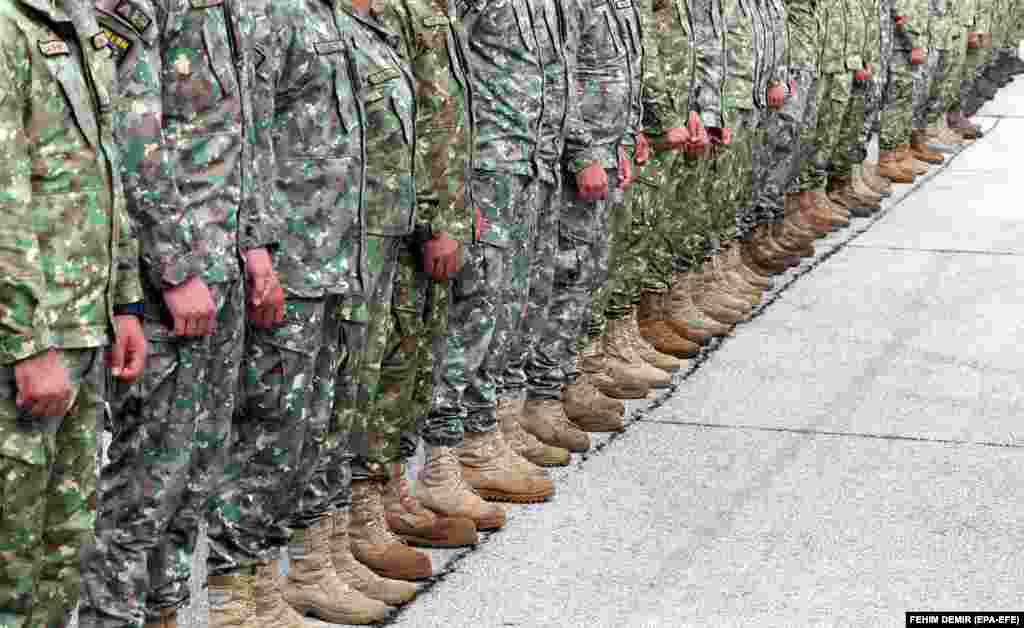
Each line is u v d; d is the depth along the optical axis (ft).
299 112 14.92
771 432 24.31
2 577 11.48
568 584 18.08
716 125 28.63
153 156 12.48
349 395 16.40
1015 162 52.29
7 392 11.05
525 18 19.88
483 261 19.62
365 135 15.57
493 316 19.86
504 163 19.70
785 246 37.35
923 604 17.83
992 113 63.57
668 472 22.26
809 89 35.76
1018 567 19.11
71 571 12.10
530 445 22.22
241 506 15.25
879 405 25.88
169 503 13.53
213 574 15.43
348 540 17.46
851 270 36.19
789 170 35.76
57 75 11.11
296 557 16.87
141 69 12.37
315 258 15.05
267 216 14.10
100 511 13.43
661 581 18.25
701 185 29.12
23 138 10.87
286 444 15.24
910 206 44.37
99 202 11.48
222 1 13.24
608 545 19.36
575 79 22.33
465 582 18.04
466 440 20.90
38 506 11.45
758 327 30.99
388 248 16.85
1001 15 66.18
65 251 11.30
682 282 29.81
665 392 26.48
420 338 18.20
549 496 20.95
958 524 20.48
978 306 32.99
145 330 13.10
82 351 11.53
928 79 49.67
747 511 20.74
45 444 11.33
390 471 18.92
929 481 22.15
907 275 35.78
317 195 15.02
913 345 29.81
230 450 15.19
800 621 17.22
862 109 41.06
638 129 24.44
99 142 11.51
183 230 12.76
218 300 13.43
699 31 28.27
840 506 21.01
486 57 19.80
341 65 15.15
